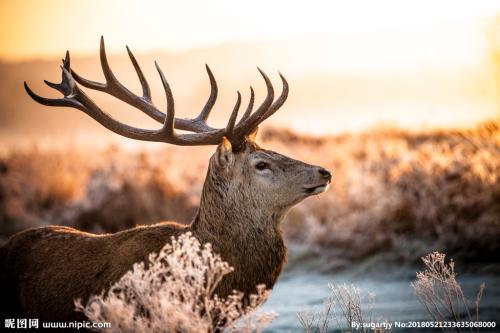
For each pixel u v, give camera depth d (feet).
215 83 92.48
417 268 139.74
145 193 191.01
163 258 78.54
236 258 81.56
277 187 83.66
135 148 338.13
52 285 81.82
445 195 154.30
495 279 126.11
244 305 80.79
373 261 146.00
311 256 155.94
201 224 82.43
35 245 86.02
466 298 114.11
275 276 83.97
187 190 195.00
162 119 90.48
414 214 154.30
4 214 206.49
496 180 153.48
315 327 94.12
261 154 84.64
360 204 167.02
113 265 80.18
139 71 92.73
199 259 74.02
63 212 202.80
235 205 82.84
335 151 225.56
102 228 188.65
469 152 173.88
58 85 89.25
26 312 82.84
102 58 90.99
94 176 224.12
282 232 84.99
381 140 242.37
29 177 231.09
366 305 116.57
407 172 166.61
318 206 173.99
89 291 79.66
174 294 71.61
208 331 75.25
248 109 88.63
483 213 147.13
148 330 69.21
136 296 73.72
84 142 349.61
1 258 86.63
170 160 247.50
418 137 271.28
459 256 139.44
